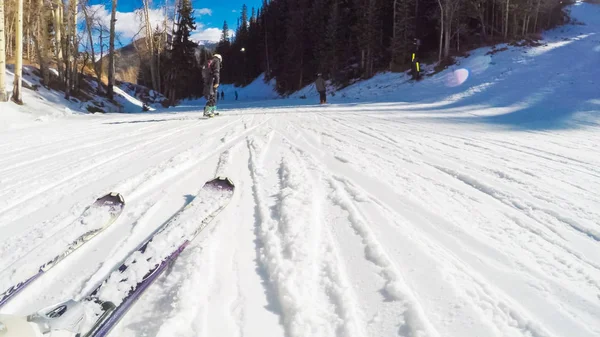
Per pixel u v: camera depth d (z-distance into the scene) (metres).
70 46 16.97
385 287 1.61
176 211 2.65
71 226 2.33
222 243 2.09
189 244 2.06
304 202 2.62
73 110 14.54
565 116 8.01
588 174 3.52
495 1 28.42
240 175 3.49
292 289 1.60
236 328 1.40
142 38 31.53
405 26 27.00
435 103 13.82
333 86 32.53
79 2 17.03
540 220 2.38
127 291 1.55
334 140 5.38
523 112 9.15
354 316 1.43
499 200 2.77
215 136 5.95
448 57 24.33
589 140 5.45
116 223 2.43
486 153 4.48
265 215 2.45
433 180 3.27
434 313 1.44
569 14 39.12
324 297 1.56
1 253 2.04
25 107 11.98
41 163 4.29
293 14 41.25
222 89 63.78
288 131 6.44
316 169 3.59
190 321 1.43
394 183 3.15
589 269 1.79
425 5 30.94
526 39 25.78
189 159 4.19
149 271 1.70
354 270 1.76
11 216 2.61
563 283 1.66
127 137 6.20
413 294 1.56
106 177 3.56
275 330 1.39
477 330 1.34
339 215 2.42
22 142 5.91
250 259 1.92
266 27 52.91
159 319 1.47
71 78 17.28
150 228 2.36
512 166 3.81
